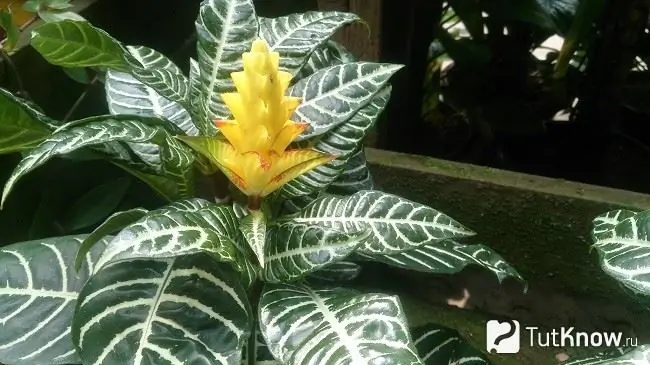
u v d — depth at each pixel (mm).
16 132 680
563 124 1312
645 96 1293
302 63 694
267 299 616
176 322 598
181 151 649
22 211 998
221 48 665
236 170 622
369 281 1180
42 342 611
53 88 1008
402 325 562
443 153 1292
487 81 1276
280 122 606
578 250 1036
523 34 1229
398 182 1063
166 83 695
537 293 1105
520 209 1028
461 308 1157
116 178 1086
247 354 691
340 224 666
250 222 632
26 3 974
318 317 588
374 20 1028
